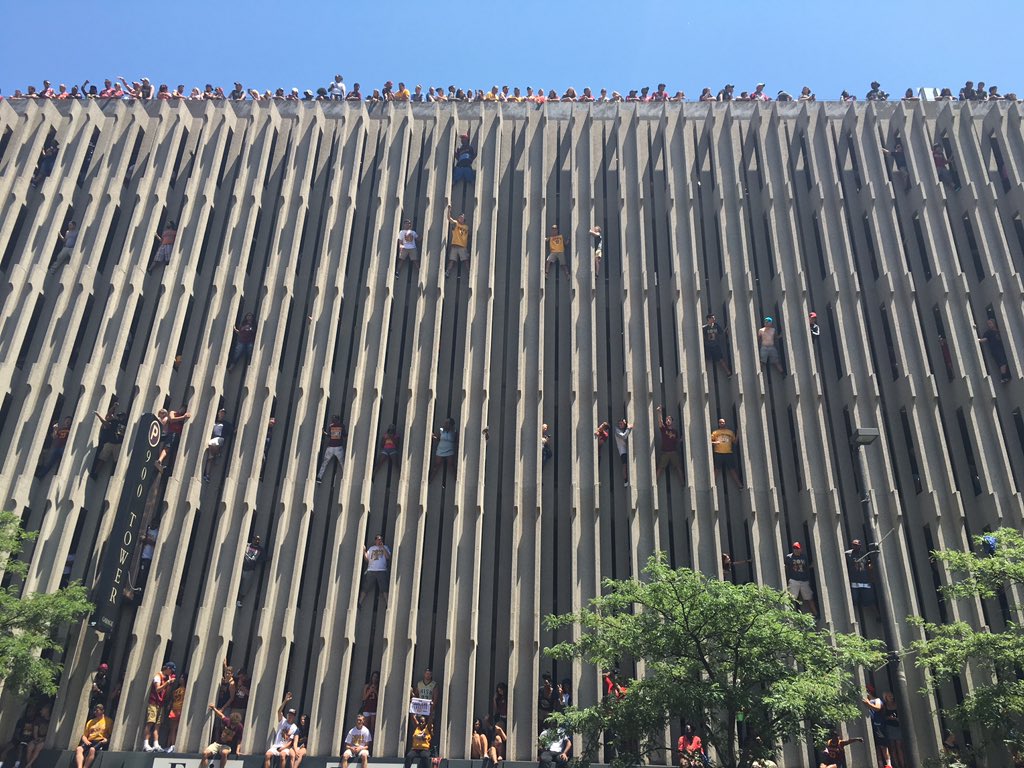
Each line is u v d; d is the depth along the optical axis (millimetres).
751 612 14711
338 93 31719
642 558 23219
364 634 22438
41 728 20594
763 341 25906
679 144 29359
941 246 26922
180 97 30641
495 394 26000
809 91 30891
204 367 25625
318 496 24281
